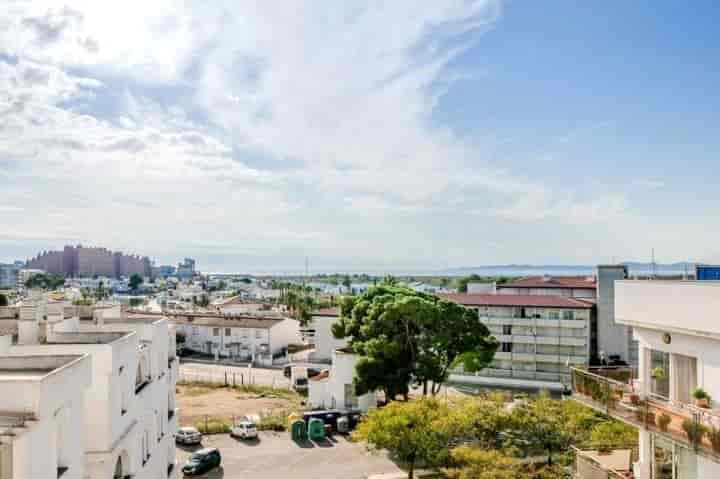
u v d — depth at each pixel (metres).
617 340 66.88
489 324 69.06
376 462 38.44
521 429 30.31
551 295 77.81
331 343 74.38
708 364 16.58
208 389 63.91
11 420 12.30
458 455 29.12
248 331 90.56
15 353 19.25
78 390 15.29
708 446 15.31
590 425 29.23
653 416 17.47
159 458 27.28
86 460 18.62
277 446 42.09
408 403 33.19
